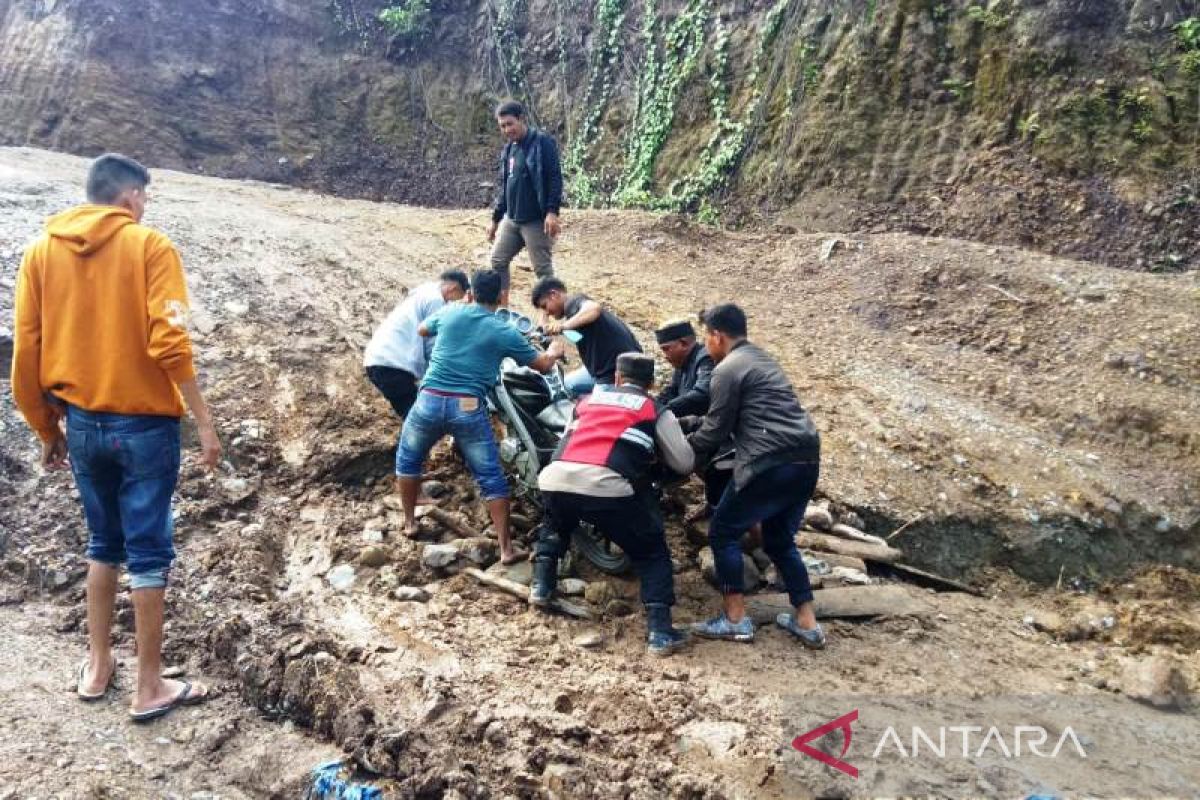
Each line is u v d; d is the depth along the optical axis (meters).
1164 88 11.09
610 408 4.59
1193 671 5.18
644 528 4.50
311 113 18.73
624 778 3.58
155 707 3.83
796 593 4.70
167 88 17.94
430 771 3.60
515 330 5.07
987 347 8.62
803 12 14.04
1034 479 6.74
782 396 4.59
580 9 17.61
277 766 3.70
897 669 4.63
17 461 5.41
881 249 10.34
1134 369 7.93
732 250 11.11
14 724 3.58
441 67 19.09
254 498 5.53
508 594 4.91
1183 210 10.41
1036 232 11.00
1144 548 6.50
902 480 6.53
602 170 16.22
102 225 3.71
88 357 3.69
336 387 6.50
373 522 5.41
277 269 8.05
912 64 12.75
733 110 14.63
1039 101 11.70
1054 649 5.32
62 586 4.71
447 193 17.66
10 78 17.47
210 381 6.30
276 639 4.28
